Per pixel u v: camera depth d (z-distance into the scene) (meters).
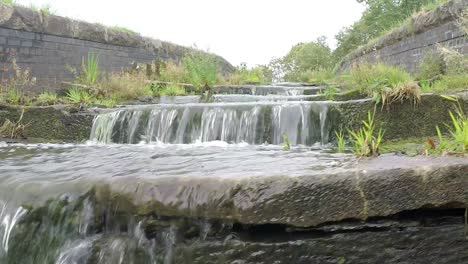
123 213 2.31
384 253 2.18
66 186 2.54
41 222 2.53
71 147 4.98
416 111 4.49
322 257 2.14
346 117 4.71
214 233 2.17
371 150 3.01
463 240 2.20
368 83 6.24
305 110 4.88
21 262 2.55
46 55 7.99
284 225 2.12
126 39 10.26
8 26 7.19
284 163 2.84
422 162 2.37
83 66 8.57
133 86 8.45
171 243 2.20
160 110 5.55
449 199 2.17
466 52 6.67
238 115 5.13
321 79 14.85
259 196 2.12
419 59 8.63
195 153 3.93
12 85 7.15
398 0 19.17
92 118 5.88
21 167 3.37
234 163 3.01
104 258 2.28
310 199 2.13
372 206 2.15
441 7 7.42
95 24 9.25
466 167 2.20
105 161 3.63
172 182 2.26
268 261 2.12
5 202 2.67
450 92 4.86
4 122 6.04
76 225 2.42
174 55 12.64
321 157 3.17
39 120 6.03
